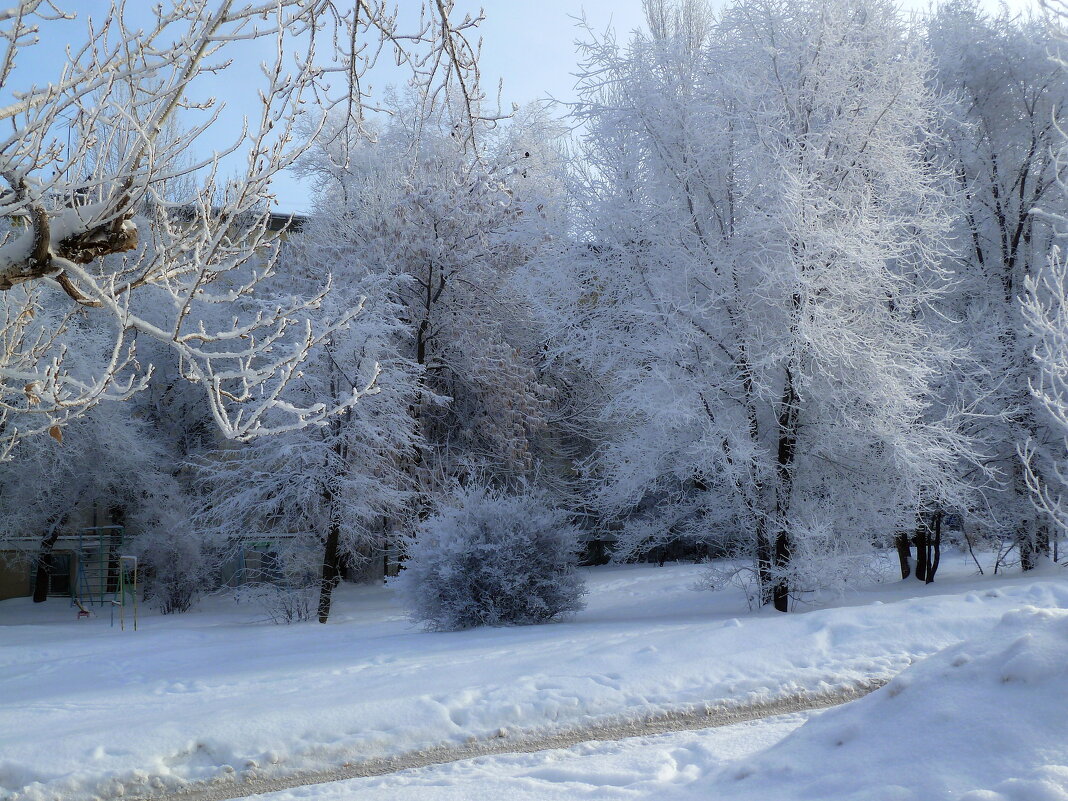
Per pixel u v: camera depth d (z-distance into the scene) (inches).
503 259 917.2
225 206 177.6
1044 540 678.5
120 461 968.3
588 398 1083.3
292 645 565.3
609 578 944.9
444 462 966.4
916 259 643.5
